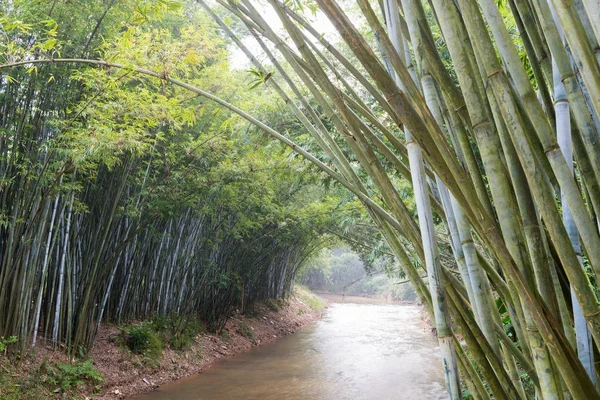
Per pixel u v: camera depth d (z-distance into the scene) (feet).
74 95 14.24
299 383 20.15
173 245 24.29
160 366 20.21
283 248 39.93
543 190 2.52
